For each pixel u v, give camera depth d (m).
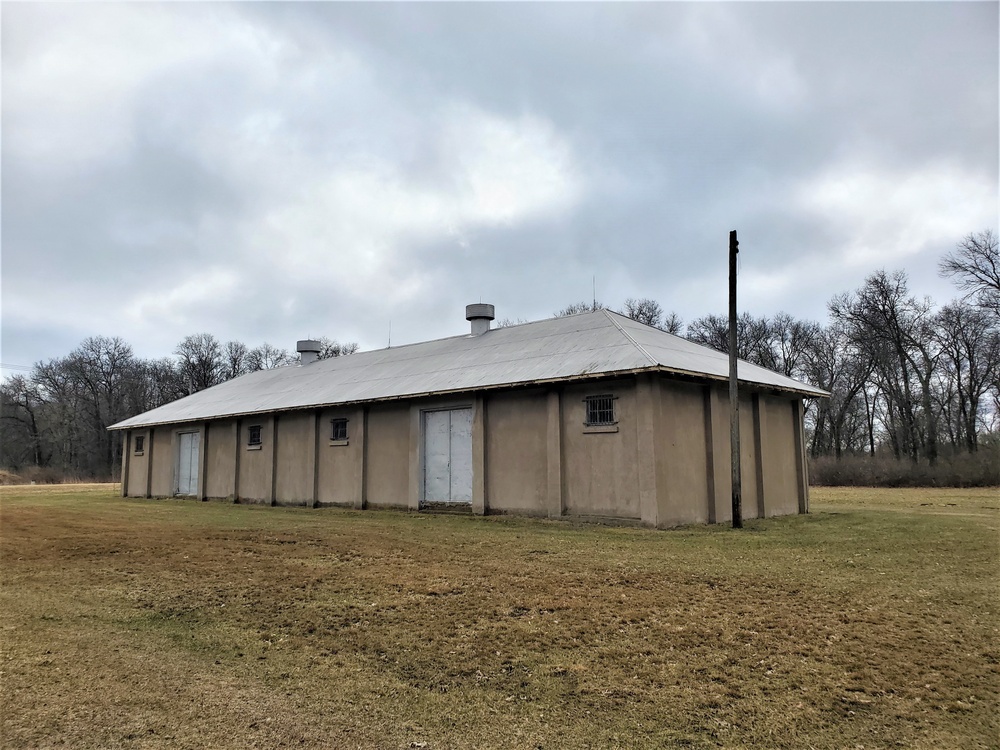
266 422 20.16
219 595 7.00
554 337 16.11
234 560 8.98
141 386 60.66
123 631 5.84
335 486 17.86
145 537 11.38
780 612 5.98
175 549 10.02
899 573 7.67
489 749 3.61
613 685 4.41
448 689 4.41
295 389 21.19
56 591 7.34
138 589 7.36
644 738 3.70
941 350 36.91
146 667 4.92
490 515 14.14
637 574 7.60
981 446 35.50
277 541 10.66
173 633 5.77
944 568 7.99
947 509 18.03
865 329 39.22
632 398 12.24
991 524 12.91
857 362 40.91
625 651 5.02
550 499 13.09
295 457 19.11
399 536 11.04
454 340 20.48
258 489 20.16
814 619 5.78
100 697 4.35
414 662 4.91
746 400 15.07
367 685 4.50
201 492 22.05
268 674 4.74
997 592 6.72
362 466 17.12
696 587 6.95
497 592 6.81
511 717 3.99
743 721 3.88
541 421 13.58
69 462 58.25
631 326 15.66
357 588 7.13
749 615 5.90
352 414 17.64
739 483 12.25
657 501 11.70
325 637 5.54
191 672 4.81
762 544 9.87
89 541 10.95
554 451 13.12
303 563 8.64
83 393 59.25
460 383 14.88
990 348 34.59
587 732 3.78
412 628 5.69
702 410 13.34
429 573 7.82
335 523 13.32
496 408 14.42
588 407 12.89
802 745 3.60
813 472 37.75
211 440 22.22
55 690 4.47
